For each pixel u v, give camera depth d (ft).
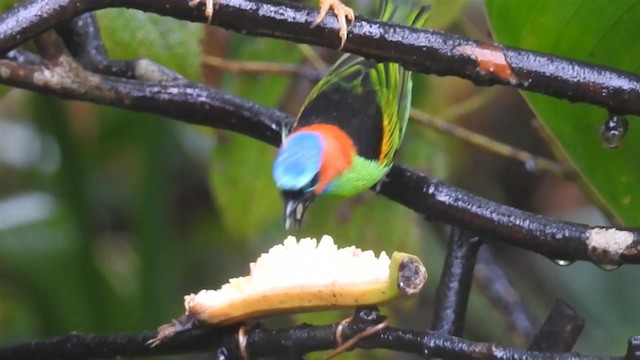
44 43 10.11
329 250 9.90
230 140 10.84
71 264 11.07
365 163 10.34
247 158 10.85
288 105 11.04
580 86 9.91
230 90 10.91
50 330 11.06
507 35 10.16
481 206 10.05
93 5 9.90
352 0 10.73
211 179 10.91
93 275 11.07
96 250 11.27
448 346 9.84
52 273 11.06
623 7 10.10
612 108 9.92
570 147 10.21
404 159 10.95
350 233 10.85
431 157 10.95
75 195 11.09
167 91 10.18
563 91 9.91
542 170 10.96
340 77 10.47
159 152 11.14
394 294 9.80
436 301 10.18
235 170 10.87
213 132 10.84
